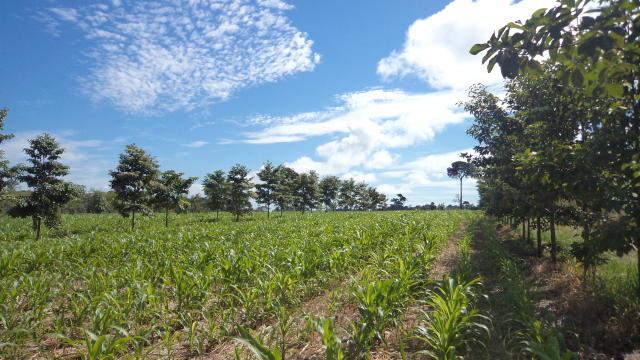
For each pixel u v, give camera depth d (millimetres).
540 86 7105
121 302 5246
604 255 8281
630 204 4176
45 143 17656
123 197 21547
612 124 4668
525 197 8320
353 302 5812
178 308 5492
